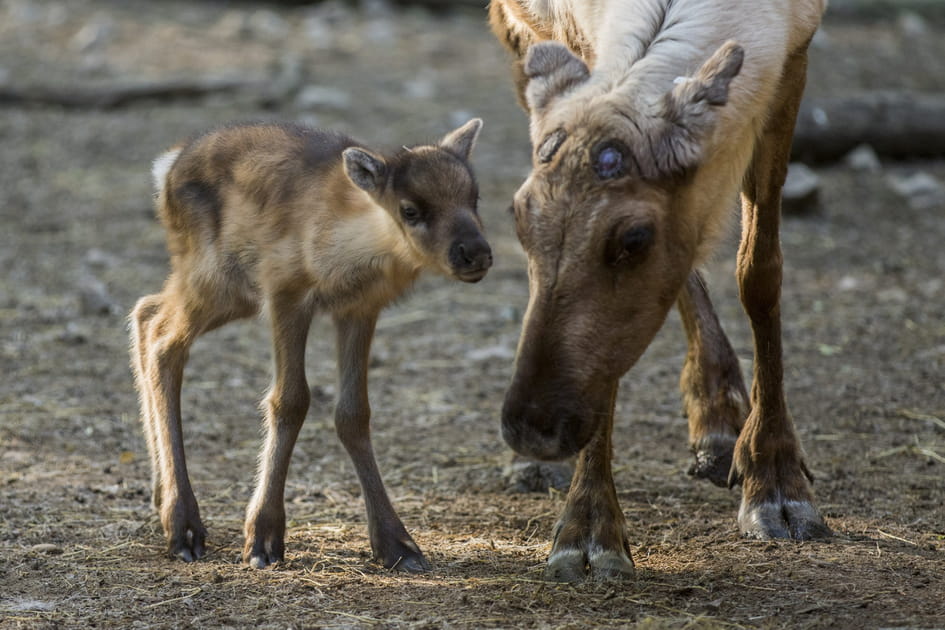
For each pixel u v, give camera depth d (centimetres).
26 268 3019
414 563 1487
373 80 4869
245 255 1558
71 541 1598
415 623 1293
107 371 2388
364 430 1537
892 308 2748
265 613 1330
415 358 2508
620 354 1269
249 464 1945
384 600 1366
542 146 1265
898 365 2403
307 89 4644
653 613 1323
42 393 2250
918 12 6153
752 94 1391
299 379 1517
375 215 1493
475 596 1377
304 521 1681
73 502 1747
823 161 3872
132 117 4431
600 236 1228
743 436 1667
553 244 1237
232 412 2197
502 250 3206
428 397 2278
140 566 1502
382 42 5472
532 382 1236
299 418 1517
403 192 1450
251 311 1620
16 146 4081
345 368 1548
